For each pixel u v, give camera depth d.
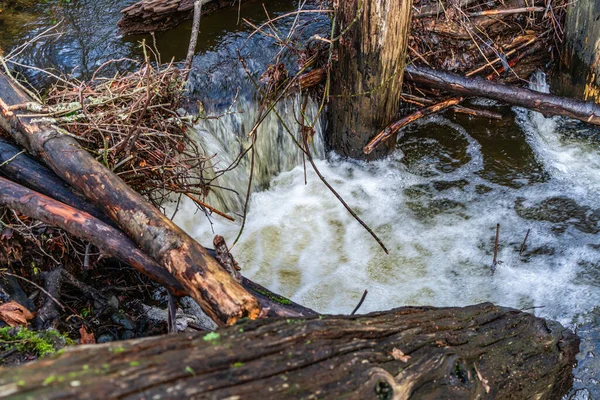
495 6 6.22
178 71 4.68
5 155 3.95
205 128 5.50
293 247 5.36
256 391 2.14
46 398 1.82
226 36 6.46
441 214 5.61
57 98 4.36
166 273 3.32
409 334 2.75
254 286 3.58
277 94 5.64
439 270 5.12
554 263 5.10
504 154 6.15
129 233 3.43
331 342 2.47
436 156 6.14
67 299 3.97
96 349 2.18
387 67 5.28
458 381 2.67
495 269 5.07
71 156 3.76
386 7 4.95
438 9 6.01
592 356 4.17
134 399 1.95
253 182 5.82
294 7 6.99
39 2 7.13
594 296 4.77
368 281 5.05
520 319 3.28
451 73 5.91
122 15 6.88
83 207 3.75
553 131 6.39
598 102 5.91
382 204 5.70
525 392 3.03
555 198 5.72
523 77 6.44
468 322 3.09
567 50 6.08
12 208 3.68
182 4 6.40
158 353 2.20
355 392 2.31
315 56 5.64
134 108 4.24
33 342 3.30
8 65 6.00
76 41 6.46
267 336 2.41
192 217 5.38
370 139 5.76
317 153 6.08
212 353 2.22
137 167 4.23
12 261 3.95
